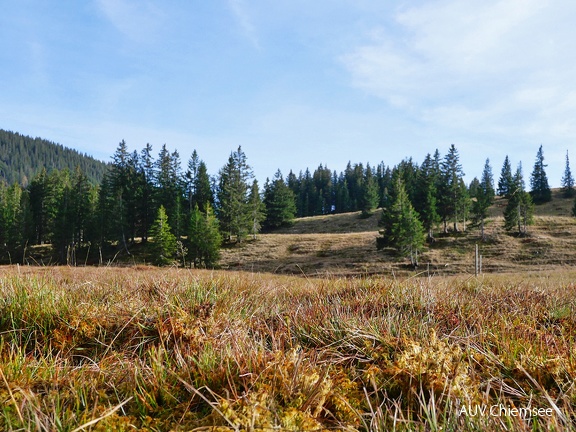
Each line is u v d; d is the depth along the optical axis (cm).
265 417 175
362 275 718
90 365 269
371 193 9375
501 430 182
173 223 5541
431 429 177
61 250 5397
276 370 227
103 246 5706
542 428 185
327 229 8812
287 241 6425
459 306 438
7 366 234
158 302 407
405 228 4622
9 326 338
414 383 229
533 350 286
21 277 446
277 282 710
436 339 286
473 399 213
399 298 482
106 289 501
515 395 232
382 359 280
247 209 6950
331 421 198
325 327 352
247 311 431
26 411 184
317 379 223
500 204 8819
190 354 275
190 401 195
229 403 186
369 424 199
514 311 438
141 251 5344
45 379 228
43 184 7375
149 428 181
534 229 6081
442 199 6406
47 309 355
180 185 7519
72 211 5806
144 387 221
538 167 9494
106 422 176
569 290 631
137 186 6862
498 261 4588
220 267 4825
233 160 6988
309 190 13550
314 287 615
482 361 278
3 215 5819
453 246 5462
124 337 334
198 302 429
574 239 5241
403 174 8900
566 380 244
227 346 281
